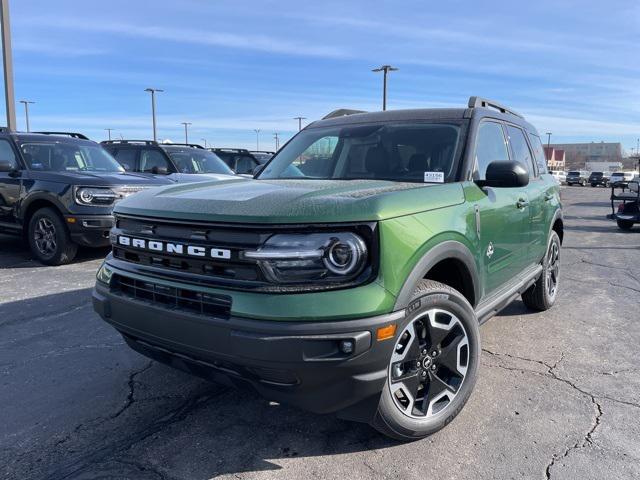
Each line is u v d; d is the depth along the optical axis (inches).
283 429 119.9
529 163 188.4
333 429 120.0
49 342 174.2
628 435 118.3
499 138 162.9
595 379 148.3
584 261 338.6
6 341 175.0
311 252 92.2
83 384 142.6
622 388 142.6
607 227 559.5
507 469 105.1
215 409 129.0
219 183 138.0
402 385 107.3
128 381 144.6
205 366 101.4
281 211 94.8
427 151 141.7
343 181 135.3
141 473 103.3
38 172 298.7
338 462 107.3
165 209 106.7
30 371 151.2
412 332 106.1
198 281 99.0
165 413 127.1
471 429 120.1
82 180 285.0
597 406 132.0
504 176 128.9
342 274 93.4
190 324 97.9
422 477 102.5
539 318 205.2
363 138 154.3
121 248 116.7
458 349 118.0
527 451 111.5
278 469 105.0
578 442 115.1
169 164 436.8
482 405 131.7
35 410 128.5
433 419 113.2
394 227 98.7
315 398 95.3
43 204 298.8
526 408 130.4
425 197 112.5
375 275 95.5
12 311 207.6
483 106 162.1
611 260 343.3
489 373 151.5
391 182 130.4
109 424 122.0
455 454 110.2
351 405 100.5
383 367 96.9
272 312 90.2
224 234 97.0
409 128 150.9
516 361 160.9
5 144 317.7
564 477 102.7
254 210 96.5
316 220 93.0
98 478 101.7
